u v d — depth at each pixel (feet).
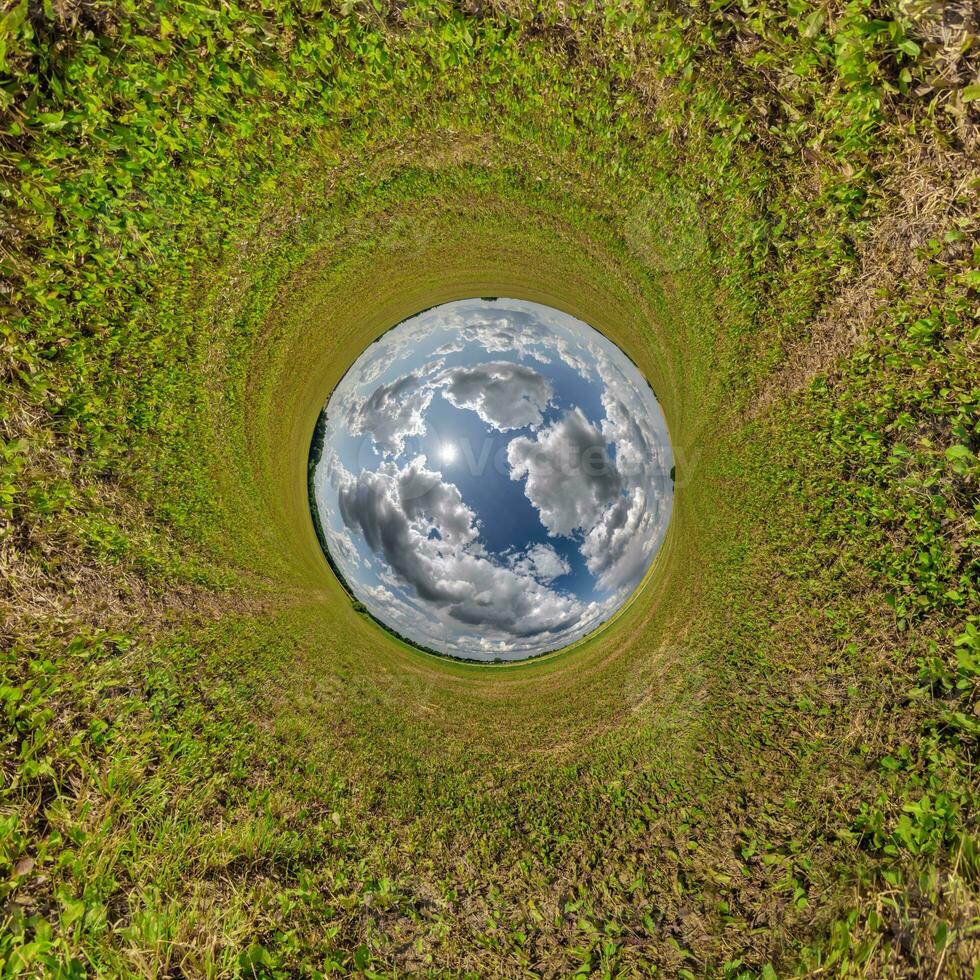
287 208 17.78
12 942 12.23
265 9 15.07
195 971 13.04
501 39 16.31
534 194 18.42
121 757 15.02
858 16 13.19
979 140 13.46
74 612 15.93
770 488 17.62
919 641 15.07
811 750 15.71
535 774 17.30
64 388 16.12
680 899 15.01
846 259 15.87
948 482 14.94
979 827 12.48
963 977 11.10
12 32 13.43
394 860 15.87
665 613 18.39
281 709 17.20
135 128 15.40
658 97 16.35
